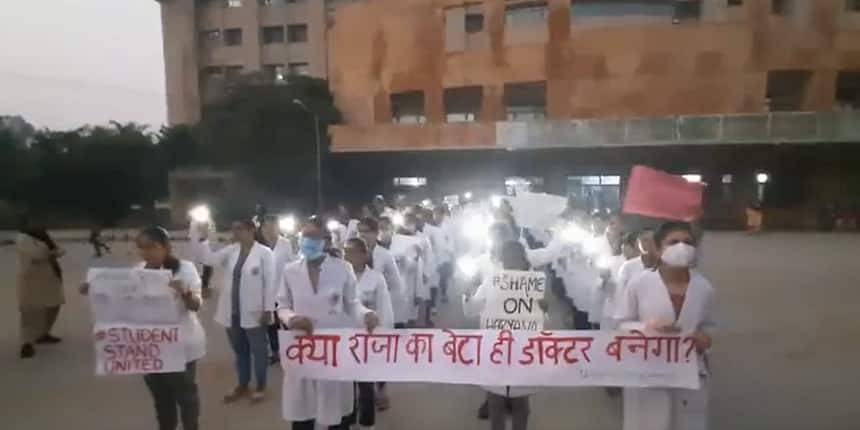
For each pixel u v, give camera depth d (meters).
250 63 67.12
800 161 39.34
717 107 41.25
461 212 19.14
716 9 44.00
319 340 5.01
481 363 4.99
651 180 4.52
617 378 4.70
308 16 65.50
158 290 4.91
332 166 46.78
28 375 8.51
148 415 6.87
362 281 5.85
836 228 36.81
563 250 10.88
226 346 10.02
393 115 50.94
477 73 46.44
